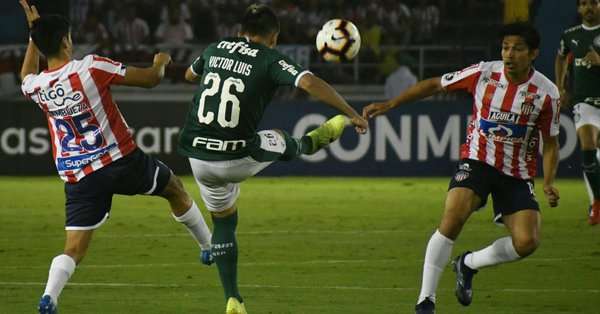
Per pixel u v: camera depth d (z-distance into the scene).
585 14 34.53
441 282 25.72
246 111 19.33
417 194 46.41
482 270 27.17
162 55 19.88
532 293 24.19
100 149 19.52
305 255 29.66
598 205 35.34
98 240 32.47
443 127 53.97
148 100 55.25
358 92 60.78
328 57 21.48
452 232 19.83
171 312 21.77
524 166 20.33
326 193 46.66
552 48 58.72
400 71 59.28
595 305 22.81
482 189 20.16
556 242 32.47
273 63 19.28
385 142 54.06
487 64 20.36
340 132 21.02
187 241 32.25
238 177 19.80
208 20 64.00
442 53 63.28
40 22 19.36
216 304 22.66
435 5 66.31
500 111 20.06
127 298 23.28
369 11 63.09
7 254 30.05
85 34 61.72
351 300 23.17
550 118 20.19
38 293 23.91
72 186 19.70
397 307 22.39
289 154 20.22
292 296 23.61
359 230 35.16
